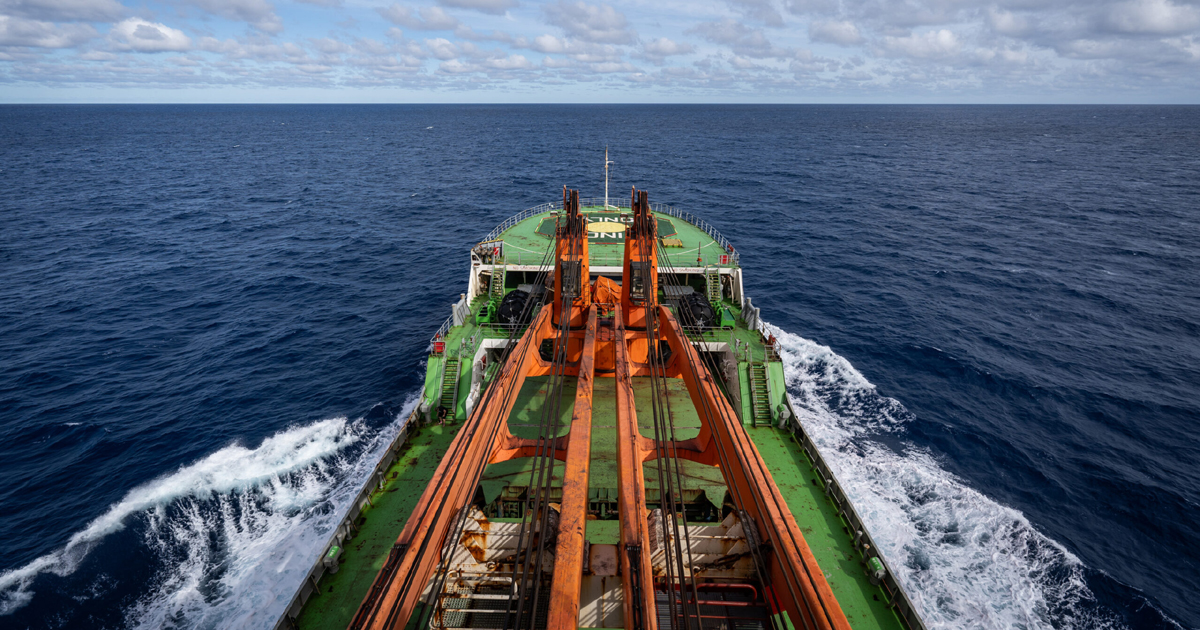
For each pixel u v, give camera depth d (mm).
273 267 64000
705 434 18875
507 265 34750
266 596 22219
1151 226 83625
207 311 51844
